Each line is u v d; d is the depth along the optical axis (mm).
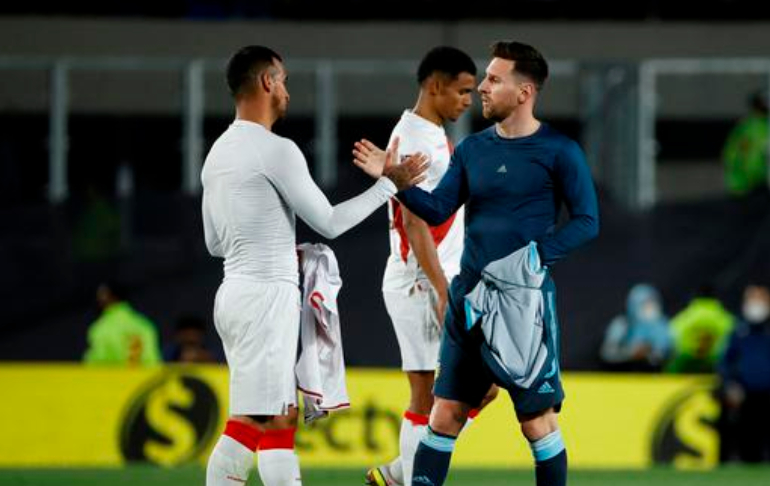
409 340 24641
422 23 59844
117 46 58875
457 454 40875
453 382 22109
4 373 41219
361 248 50750
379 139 56969
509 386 21594
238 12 61000
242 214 21766
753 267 51688
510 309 21484
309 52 59625
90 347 49781
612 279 51625
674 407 42781
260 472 22531
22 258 51438
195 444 40938
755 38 60000
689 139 57406
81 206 51656
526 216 21797
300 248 22906
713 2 60844
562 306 51312
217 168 22062
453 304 22125
